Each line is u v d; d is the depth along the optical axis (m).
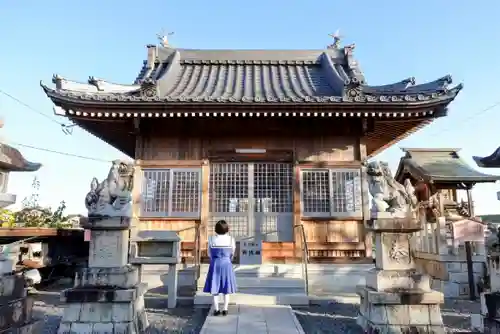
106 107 9.93
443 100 9.65
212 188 11.14
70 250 12.86
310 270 9.92
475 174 14.61
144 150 11.18
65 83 10.34
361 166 10.92
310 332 6.10
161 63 15.33
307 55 15.46
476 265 9.64
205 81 13.60
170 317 7.12
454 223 9.45
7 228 8.59
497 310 4.83
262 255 10.52
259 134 11.34
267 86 13.12
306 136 11.30
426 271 11.11
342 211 10.73
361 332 6.08
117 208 5.84
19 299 4.84
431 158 16.34
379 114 10.08
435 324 5.49
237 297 8.12
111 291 5.49
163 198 10.90
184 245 10.59
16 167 5.21
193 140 11.27
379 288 5.75
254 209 11.01
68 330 5.40
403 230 5.97
